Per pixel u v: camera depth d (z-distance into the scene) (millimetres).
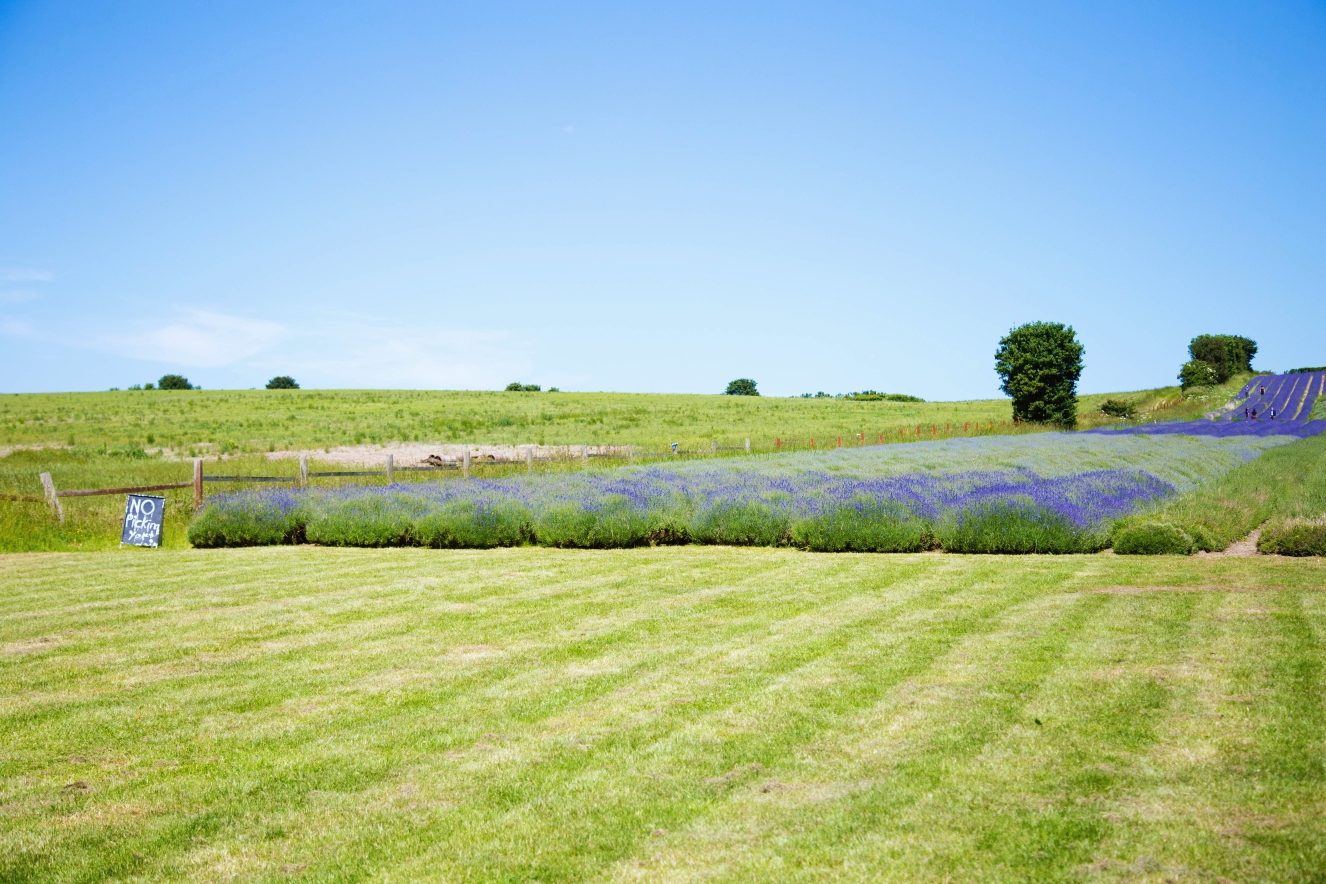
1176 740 4805
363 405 64750
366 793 4598
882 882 3479
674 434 47625
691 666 6820
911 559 12234
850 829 3951
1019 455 29141
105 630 8430
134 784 4789
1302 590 8891
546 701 6055
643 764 4848
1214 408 71875
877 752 4867
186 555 13859
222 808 4457
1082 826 3850
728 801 4320
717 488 17625
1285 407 69438
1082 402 83438
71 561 13148
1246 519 13977
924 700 5734
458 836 4066
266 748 5293
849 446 40719
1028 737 4977
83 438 41031
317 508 15469
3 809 4488
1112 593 9117
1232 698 5445
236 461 30141
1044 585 9781
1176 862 3496
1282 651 6477
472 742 5309
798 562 12156
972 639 7316
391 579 11180
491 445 40000
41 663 7273
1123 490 16156
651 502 15148
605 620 8609
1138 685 5812
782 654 7070
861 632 7742
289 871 3793
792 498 15633
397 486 19078
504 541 14562
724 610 8953
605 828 4086
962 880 3459
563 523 14141
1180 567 10727
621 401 73875
